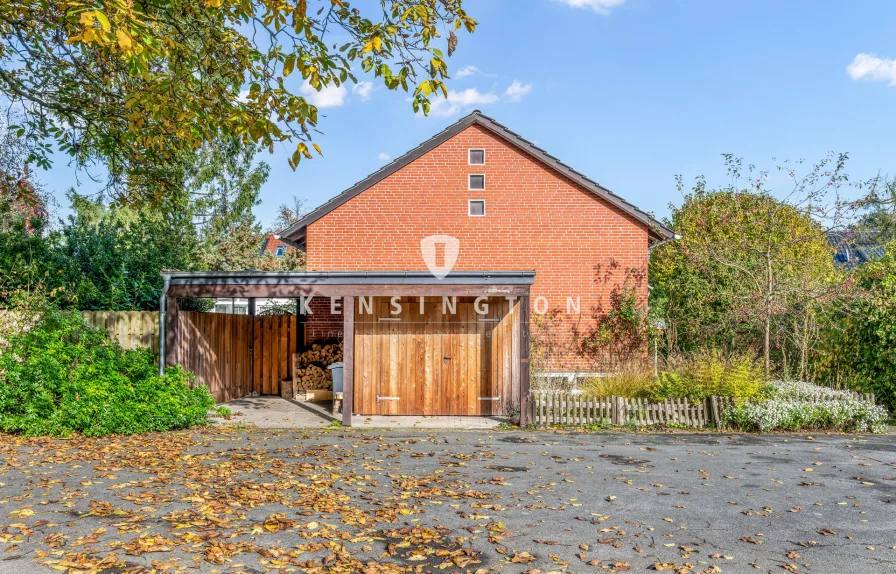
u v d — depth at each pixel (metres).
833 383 14.01
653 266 23.27
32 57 11.21
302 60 7.94
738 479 7.97
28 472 7.70
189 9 9.28
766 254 15.75
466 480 7.70
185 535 5.52
